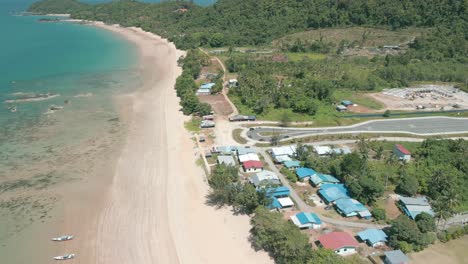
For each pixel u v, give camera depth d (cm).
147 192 10312
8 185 10594
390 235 8300
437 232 8631
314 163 11200
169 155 12281
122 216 9319
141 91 18850
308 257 7431
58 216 9331
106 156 12231
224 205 9738
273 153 11956
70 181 10838
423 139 13400
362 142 12238
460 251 8144
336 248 7831
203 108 15362
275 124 14575
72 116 15475
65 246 8319
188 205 9744
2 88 18800
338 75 19762
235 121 14800
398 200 9825
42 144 13012
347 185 9988
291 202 9512
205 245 8350
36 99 17375
